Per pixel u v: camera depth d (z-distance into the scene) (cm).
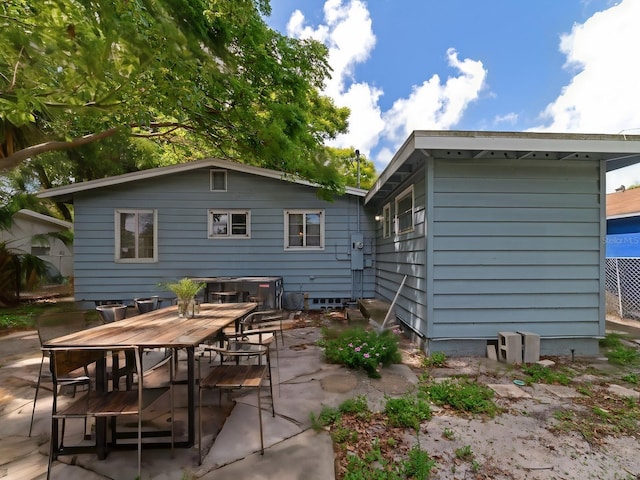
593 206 424
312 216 791
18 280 880
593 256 422
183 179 766
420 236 448
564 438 235
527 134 373
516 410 276
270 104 613
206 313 353
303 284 784
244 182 776
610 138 372
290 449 223
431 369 371
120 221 757
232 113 580
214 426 255
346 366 383
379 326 522
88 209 747
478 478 195
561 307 420
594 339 420
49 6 316
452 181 418
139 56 373
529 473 199
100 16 317
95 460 212
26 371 380
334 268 788
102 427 213
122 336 240
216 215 777
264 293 679
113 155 1075
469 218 418
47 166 1013
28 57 358
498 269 419
